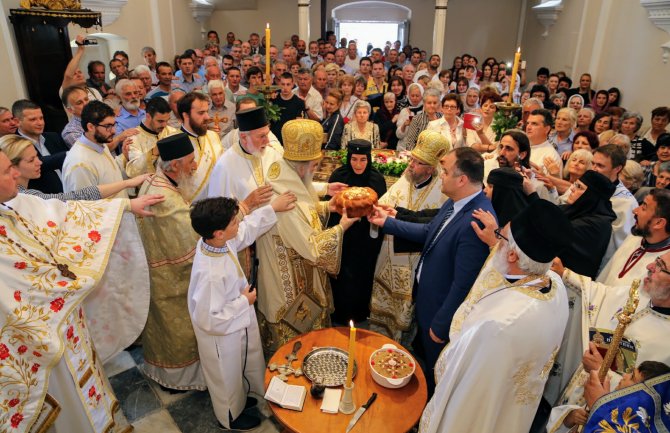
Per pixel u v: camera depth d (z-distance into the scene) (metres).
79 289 2.28
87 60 6.80
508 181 2.91
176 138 2.70
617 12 8.05
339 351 2.60
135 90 5.30
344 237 3.47
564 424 1.99
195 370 3.09
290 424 2.14
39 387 2.15
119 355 3.51
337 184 3.38
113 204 2.56
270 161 3.08
